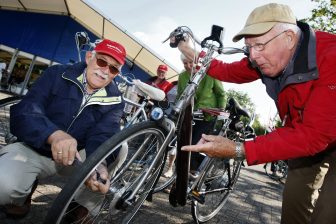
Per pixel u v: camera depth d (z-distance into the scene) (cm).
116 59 175
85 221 180
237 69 215
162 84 507
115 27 927
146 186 191
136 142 165
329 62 140
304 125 141
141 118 322
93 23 969
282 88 157
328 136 138
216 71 223
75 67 188
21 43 1073
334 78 138
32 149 177
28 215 203
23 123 161
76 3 862
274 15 149
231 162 319
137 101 330
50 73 183
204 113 277
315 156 188
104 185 152
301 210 200
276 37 149
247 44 159
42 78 182
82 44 271
